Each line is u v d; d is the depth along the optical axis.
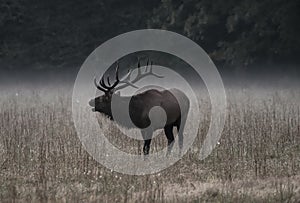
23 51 181.75
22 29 183.50
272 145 52.28
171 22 163.50
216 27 156.25
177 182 41.59
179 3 165.88
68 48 181.88
